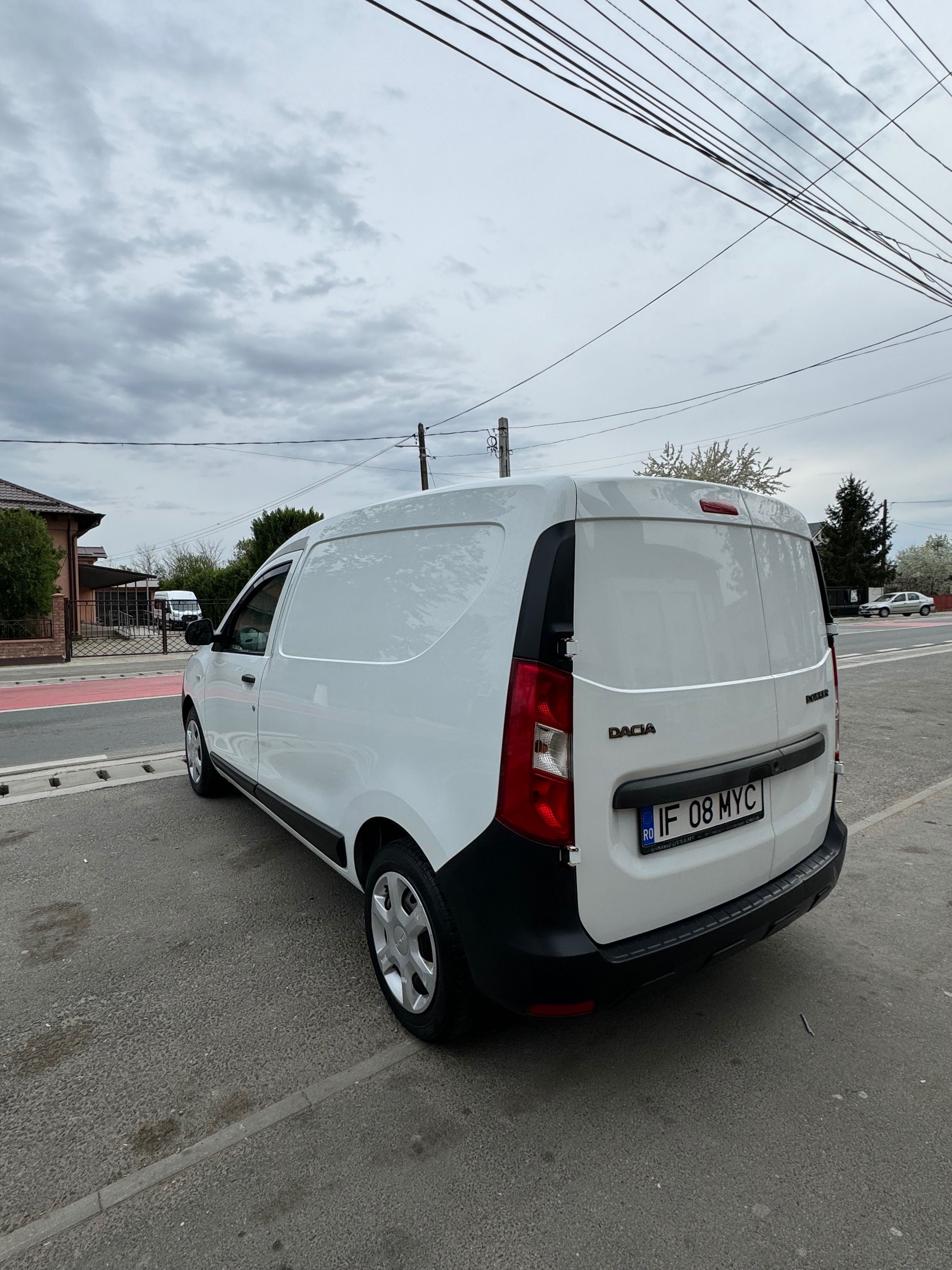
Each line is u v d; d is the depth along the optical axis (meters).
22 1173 2.04
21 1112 2.28
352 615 3.02
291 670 3.49
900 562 70.06
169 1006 2.85
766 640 2.65
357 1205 1.91
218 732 4.79
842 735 7.84
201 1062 2.51
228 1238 1.82
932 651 18.48
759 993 2.92
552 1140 2.13
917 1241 1.79
